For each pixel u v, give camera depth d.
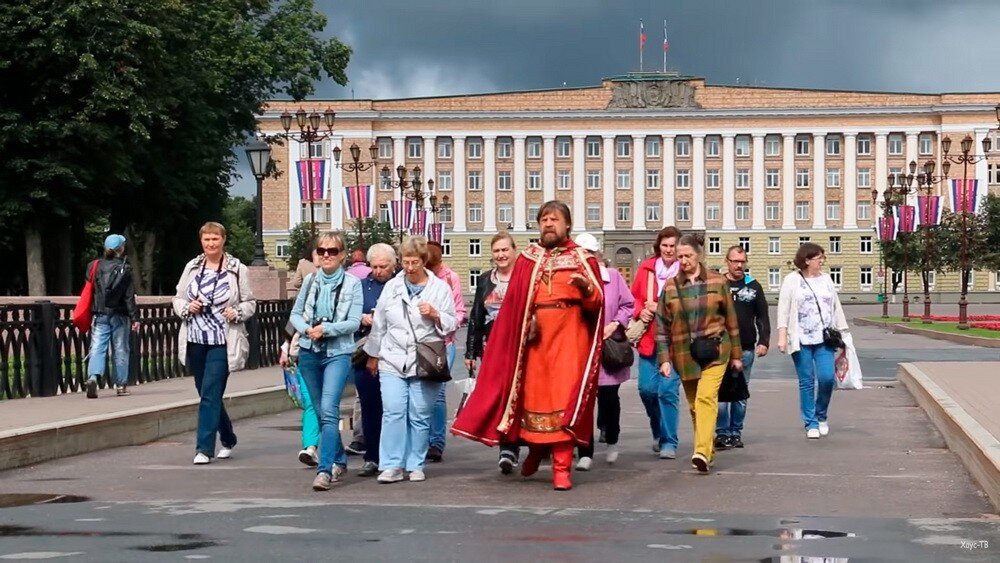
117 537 8.73
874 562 7.80
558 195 133.38
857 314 90.56
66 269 52.88
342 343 12.05
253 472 12.95
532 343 11.58
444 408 14.22
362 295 12.34
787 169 132.50
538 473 12.83
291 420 19.72
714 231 133.12
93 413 16.19
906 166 132.12
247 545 8.41
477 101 133.12
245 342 13.95
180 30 51.62
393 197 132.50
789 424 18.25
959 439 13.70
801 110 131.75
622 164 133.62
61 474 12.77
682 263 13.01
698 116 132.38
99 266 20.41
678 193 133.50
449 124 132.88
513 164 133.50
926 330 53.53
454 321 12.26
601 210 133.50
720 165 133.12
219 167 58.22
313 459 13.05
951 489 11.38
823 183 132.25
